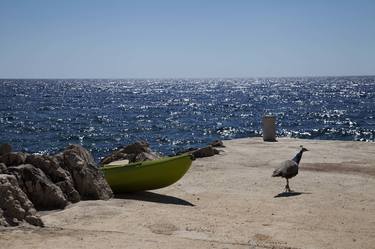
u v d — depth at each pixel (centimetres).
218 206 1173
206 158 1881
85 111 8569
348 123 6000
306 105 9456
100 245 859
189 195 1300
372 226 1005
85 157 1323
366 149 2109
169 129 5759
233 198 1256
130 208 1136
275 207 1160
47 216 1040
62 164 1245
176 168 1309
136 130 5697
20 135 5266
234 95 14275
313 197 1254
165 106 9800
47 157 1215
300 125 5878
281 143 2309
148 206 1162
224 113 7950
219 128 5769
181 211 1117
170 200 1246
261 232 960
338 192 1314
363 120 6356
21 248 835
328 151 2044
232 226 998
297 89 18050
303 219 1055
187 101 11512
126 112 8338
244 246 873
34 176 1137
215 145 2153
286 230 975
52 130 5722
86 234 926
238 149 2105
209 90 18975
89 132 5534
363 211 1121
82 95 14788
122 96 14300
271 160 1834
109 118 7212
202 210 1132
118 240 890
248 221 1038
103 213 1074
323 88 18612
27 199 1010
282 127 5678
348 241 910
